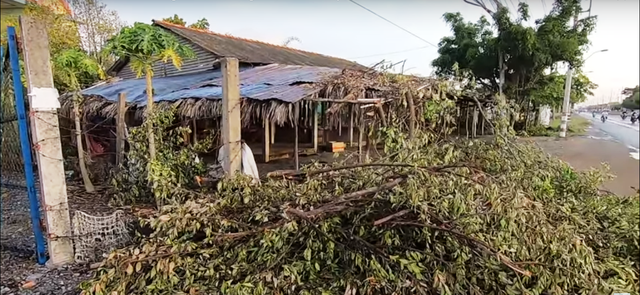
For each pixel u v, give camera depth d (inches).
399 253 99.7
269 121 245.3
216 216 113.2
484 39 365.4
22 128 134.9
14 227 174.9
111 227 141.1
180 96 278.4
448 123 176.4
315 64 514.0
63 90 258.5
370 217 107.0
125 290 98.7
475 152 145.4
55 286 120.4
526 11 325.7
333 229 105.2
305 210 110.7
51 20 267.9
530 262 95.1
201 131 287.9
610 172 189.6
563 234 104.0
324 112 302.4
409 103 155.1
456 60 396.8
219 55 393.4
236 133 150.1
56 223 135.6
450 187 104.0
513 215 97.6
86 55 277.4
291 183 136.5
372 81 231.5
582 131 263.6
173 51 173.6
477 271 95.9
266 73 354.6
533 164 157.6
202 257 105.0
